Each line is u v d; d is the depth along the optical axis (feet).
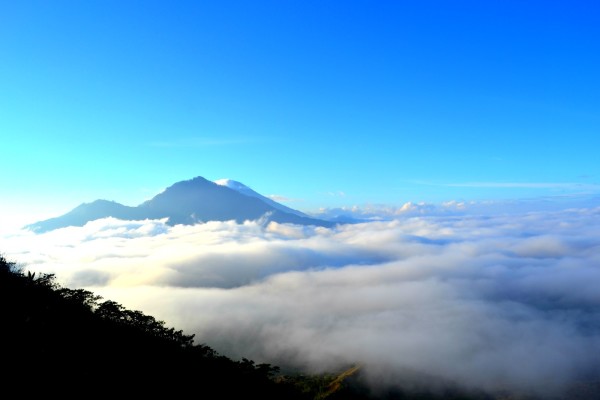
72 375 143.54
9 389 124.98
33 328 167.63
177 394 162.71
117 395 143.33
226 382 197.67
